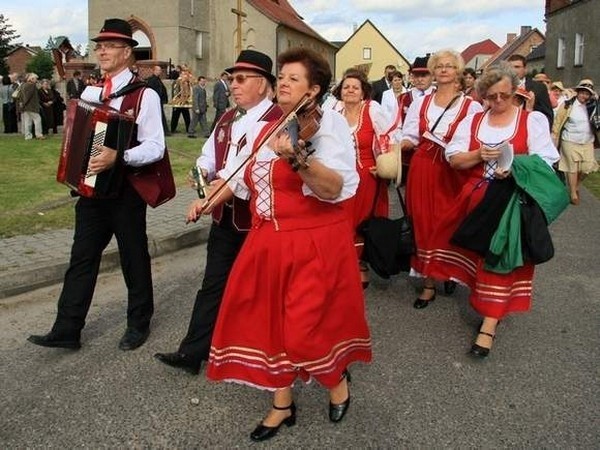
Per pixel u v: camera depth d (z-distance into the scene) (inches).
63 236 271.9
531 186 164.6
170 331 187.2
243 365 128.5
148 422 138.6
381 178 213.9
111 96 163.5
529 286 174.4
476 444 131.1
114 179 159.8
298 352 121.9
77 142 157.8
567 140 392.5
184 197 371.6
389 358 170.9
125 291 223.0
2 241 263.1
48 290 221.6
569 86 1326.3
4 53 2331.4
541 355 173.8
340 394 138.1
